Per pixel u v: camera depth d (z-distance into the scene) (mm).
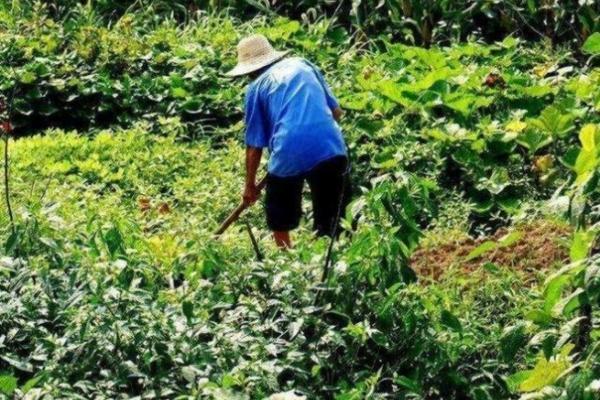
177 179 14906
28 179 14633
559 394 7328
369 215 9961
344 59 17797
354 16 19656
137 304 9422
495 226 13812
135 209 14117
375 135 15195
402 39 19750
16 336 9352
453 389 9773
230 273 10211
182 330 9359
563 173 14102
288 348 9500
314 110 12359
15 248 10266
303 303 9875
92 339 9188
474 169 14414
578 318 7816
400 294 9977
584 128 7238
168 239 11078
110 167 15320
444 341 9844
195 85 17484
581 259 7430
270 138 12562
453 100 15297
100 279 9578
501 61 17031
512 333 8578
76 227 11633
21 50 18172
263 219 14094
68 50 18469
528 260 12039
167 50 18516
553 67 16672
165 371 9117
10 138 16344
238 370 8867
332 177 12422
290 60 12609
